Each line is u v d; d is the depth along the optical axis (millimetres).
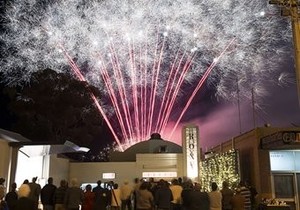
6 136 21047
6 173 19234
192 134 31266
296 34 13711
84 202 15727
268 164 18500
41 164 24234
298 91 13266
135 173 32188
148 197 13469
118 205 17250
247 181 19453
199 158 30766
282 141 15695
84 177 32062
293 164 18594
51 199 15133
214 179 25156
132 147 37406
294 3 13930
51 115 43688
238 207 13523
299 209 18016
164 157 32375
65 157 32750
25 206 5215
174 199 15109
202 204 12031
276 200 16922
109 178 32188
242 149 21562
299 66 13383
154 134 38438
